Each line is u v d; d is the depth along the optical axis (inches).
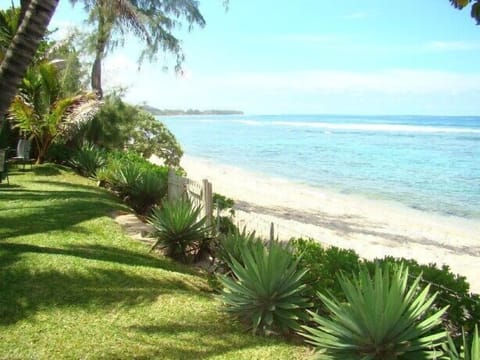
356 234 574.2
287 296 213.8
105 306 215.6
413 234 594.9
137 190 460.8
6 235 316.2
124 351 177.8
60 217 378.6
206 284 275.3
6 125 685.9
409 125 4677.7
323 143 2277.3
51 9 239.0
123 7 621.6
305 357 185.9
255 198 799.1
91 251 298.7
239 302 218.8
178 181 420.8
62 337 184.2
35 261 257.3
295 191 905.5
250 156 1662.2
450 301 193.6
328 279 218.7
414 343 163.8
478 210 768.9
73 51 810.8
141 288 241.6
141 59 843.4
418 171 1249.4
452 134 2992.1
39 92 658.2
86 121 657.0
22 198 437.4
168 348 183.6
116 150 681.6
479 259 492.4
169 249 323.0
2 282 226.5
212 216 347.3
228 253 270.2
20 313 200.2
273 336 206.7
